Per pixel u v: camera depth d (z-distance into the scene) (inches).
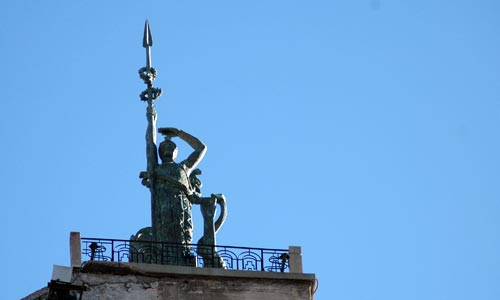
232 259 3440.0
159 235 3494.1
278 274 3412.9
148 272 3380.9
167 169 3540.8
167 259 3437.5
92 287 3356.3
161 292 3373.5
